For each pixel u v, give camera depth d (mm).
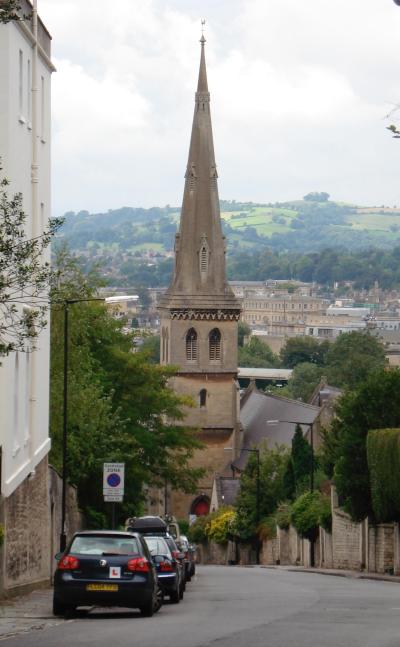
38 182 59188
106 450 88438
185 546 81562
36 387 60656
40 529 63156
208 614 43156
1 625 38000
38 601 50531
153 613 43188
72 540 42375
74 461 84438
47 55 61656
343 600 52156
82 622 39344
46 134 62719
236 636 33312
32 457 59281
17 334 39094
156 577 45375
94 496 94000
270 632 34562
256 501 141875
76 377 89750
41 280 37750
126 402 108500
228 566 140625
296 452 132750
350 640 32250
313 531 113438
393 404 92875
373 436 85625
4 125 51188
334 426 117688
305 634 33906
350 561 99000
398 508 84438
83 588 41094
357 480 92312
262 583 74688
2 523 50031
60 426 83688
